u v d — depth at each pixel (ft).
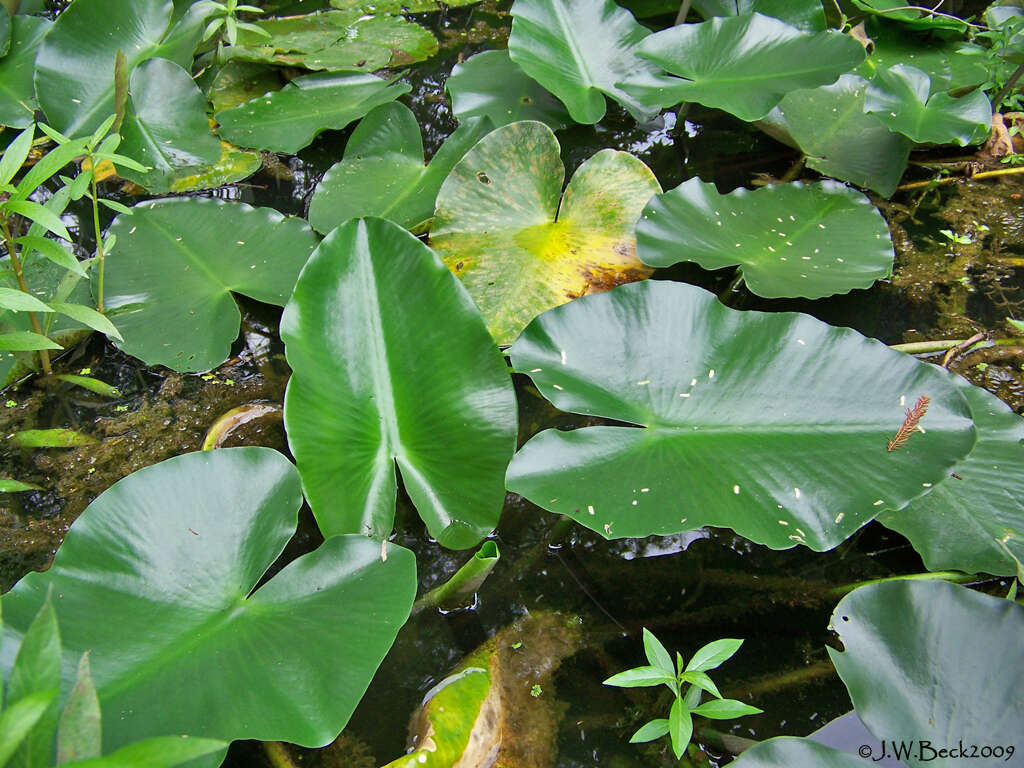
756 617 2.66
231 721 2.20
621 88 3.73
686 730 2.30
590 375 2.73
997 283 3.47
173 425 2.98
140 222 3.36
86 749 1.90
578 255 3.29
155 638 2.31
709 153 3.97
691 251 3.22
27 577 2.34
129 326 3.08
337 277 2.71
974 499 2.70
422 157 3.69
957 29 4.25
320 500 2.56
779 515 2.49
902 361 2.66
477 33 4.53
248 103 3.94
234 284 3.19
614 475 2.57
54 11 4.38
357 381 2.69
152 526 2.44
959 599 2.35
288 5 4.75
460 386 2.71
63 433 2.93
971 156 4.00
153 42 3.92
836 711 2.50
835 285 3.16
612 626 2.63
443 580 2.69
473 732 2.37
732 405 2.67
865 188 3.71
